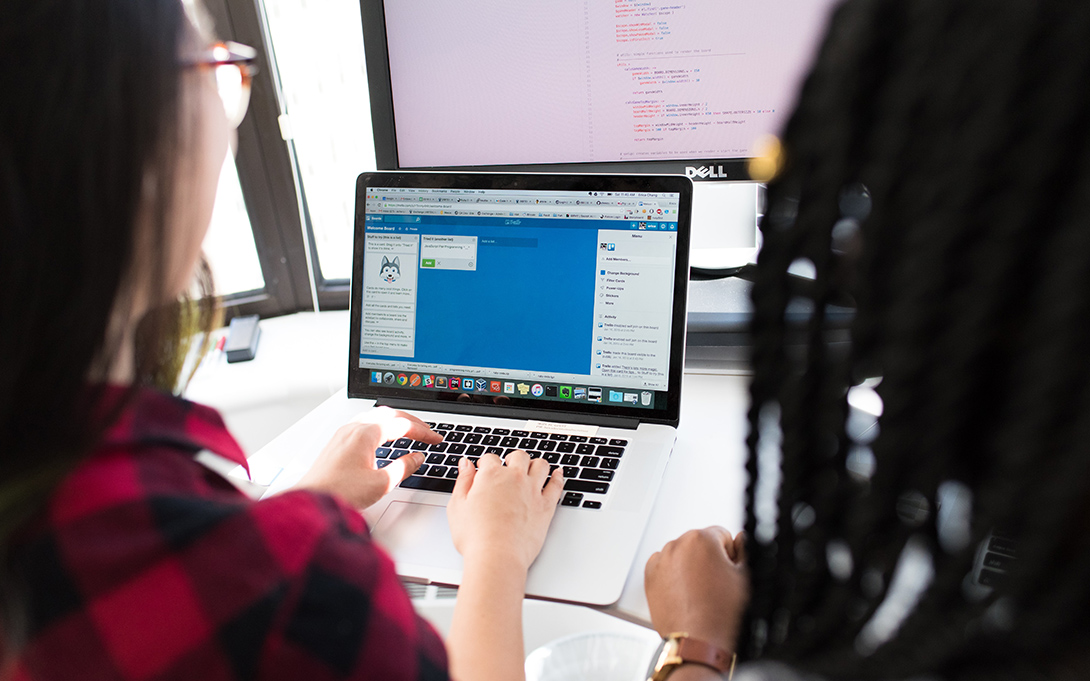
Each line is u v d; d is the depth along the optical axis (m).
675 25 0.90
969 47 0.23
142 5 0.29
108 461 0.29
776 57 0.90
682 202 0.79
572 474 0.72
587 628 0.56
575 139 0.98
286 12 1.17
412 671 0.31
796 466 0.32
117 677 0.27
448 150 1.02
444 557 0.63
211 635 0.28
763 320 0.32
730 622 0.51
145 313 0.33
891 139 0.25
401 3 0.96
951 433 0.26
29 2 0.25
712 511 0.68
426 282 0.86
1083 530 0.24
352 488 0.67
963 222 0.24
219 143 0.36
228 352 1.13
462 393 0.86
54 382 0.27
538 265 0.83
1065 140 0.22
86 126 0.26
